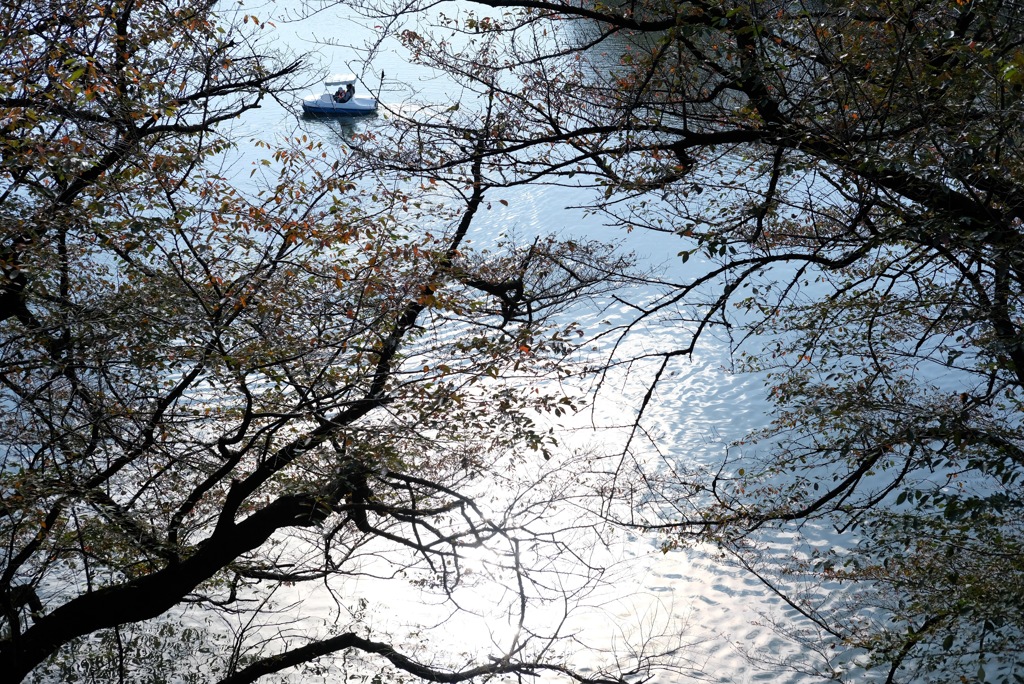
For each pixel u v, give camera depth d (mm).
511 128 8602
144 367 9125
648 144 7938
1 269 9188
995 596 9070
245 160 23906
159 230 9195
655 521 17516
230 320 9039
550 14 8578
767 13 7270
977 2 6922
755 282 24516
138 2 10727
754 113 7816
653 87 8172
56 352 9461
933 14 6922
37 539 9133
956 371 19500
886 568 10555
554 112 8688
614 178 8023
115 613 9922
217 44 11594
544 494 13508
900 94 6980
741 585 18344
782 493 12258
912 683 14266
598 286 14273
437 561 17922
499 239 30344
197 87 11820
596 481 13695
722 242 7855
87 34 10445
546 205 33781
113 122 9719
